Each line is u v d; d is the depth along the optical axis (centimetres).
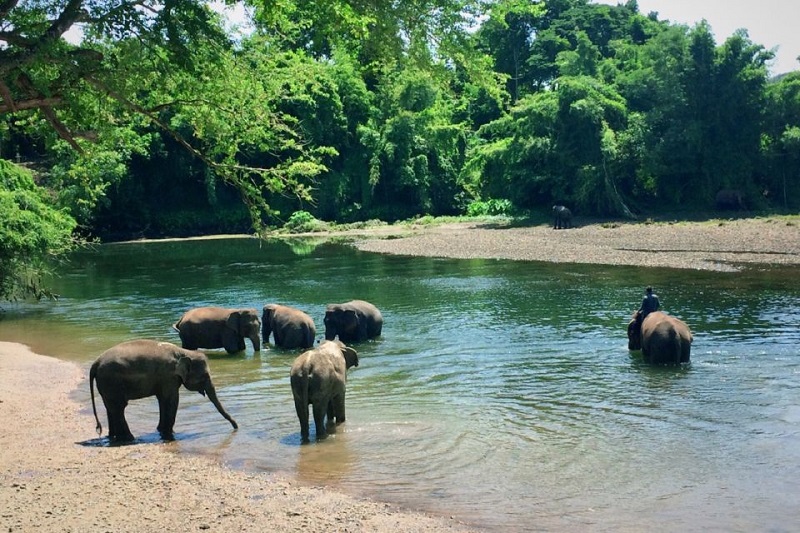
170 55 1112
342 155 6612
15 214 2223
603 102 5250
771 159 5209
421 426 1159
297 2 1195
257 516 797
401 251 3972
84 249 4925
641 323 1648
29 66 1013
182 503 831
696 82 5128
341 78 6391
